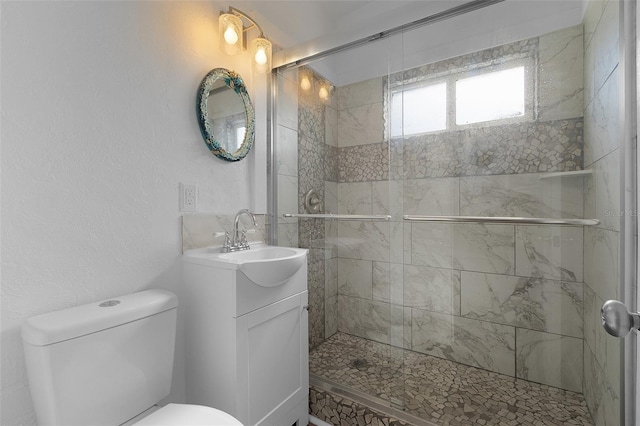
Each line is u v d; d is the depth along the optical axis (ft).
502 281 5.35
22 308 3.09
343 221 6.38
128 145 4.00
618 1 3.16
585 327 4.55
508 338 5.35
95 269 3.67
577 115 4.45
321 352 6.33
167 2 4.49
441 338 5.91
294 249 5.15
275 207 6.20
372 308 6.26
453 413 4.66
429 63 5.49
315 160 6.34
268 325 4.33
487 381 5.36
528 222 4.92
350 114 6.17
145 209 4.19
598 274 3.94
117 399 3.14
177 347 4.51
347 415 4.88
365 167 6.16
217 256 4.38
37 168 3.20
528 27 4.73
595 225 4.04
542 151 4.74
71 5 3.46
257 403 4.13
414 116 5.72
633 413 2.65
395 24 5.31
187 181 4.74
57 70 3.35
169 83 4.50
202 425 2.85
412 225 5.98
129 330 3.28
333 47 5.84
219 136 5.15
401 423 4.49
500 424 4.45
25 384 3.08
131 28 4.04
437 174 5.64
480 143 5.24
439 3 4.88
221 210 5.30
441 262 5.82
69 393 2.79
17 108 3.07
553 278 4.88
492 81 5.06
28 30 3.14
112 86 3.83
